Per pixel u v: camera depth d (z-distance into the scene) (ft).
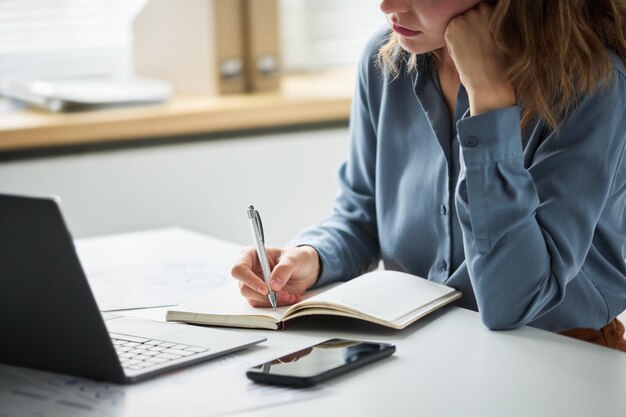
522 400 3.68
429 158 5.39
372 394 3.75
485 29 4.65
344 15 11.39
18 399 3.77
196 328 4.55
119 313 4.95
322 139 9.91
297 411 3.59
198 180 9.45
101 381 3.93
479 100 4.59
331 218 5.98
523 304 4.50
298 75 11.32
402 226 5.52
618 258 5.17
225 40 9.77
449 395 3.73
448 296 4.91
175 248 6.32
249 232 9.82
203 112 9.20
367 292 4.75
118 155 9.04
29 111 9.36
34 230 3.70
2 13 9.93
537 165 4.68
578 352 4.21
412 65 5.38
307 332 4.57
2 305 3.99
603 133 4.62
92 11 10.36
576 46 4.63
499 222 4.51
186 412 3.59
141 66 10.39
